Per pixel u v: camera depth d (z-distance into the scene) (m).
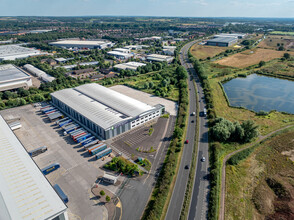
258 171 83.88
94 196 70.81
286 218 63.81
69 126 113.56
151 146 98.62
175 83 189.62
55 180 77.38
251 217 64.62
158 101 152.38
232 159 88.00
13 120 122.75
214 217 63.22
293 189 74.19
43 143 100.75
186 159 89.88
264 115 132.00
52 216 54.94
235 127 103.94
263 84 197.88
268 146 99.50
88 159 89.25
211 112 130.12
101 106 125.44
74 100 133.62
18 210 56.03
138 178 79.00
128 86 185.50
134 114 114.69
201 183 77.19
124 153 93.31
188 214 65.12
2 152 79.81
